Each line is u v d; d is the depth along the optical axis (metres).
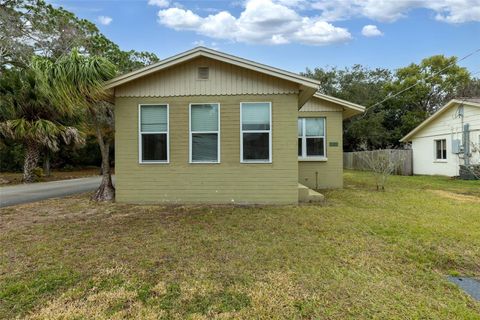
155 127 7.89
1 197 9.53
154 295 3.04
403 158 18.39
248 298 2.96
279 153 7.69
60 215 6.60
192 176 7.82
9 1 16.34
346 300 2.93
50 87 7.34
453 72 26.22
